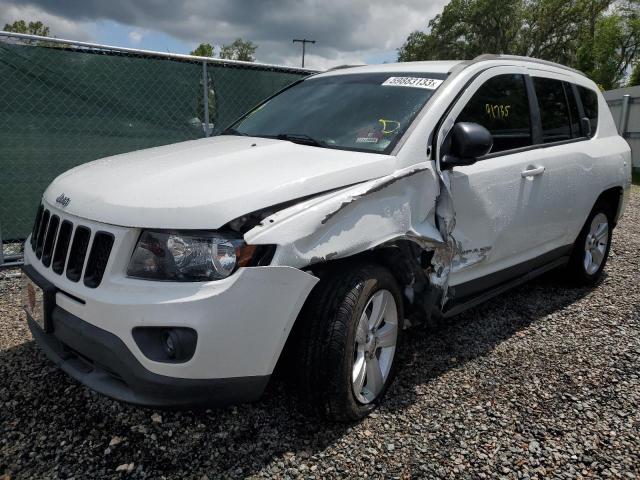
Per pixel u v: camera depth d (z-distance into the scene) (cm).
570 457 262
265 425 280
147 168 282
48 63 538
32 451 255
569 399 312
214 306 224
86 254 247
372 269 276
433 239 306
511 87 391
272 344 240
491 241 361
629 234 749
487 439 274
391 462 254
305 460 254
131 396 235
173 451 259
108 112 574
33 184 549
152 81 590
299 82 437
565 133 448
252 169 270
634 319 432
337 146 320
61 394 303
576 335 399
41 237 299
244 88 643
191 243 230
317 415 269
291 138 337
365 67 413
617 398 315
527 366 350
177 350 224
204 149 323
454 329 406
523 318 430
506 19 4369
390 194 286
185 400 230
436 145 313
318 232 249
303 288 244
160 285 228
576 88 477
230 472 246
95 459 252
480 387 323
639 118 1459
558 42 4366
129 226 236
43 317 266
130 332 227
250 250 231
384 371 300
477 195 341
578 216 457
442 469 251
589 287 511
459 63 370
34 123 541
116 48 554
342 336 256
